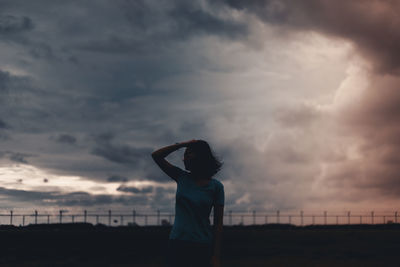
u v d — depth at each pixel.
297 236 35.78
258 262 20.03
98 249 25.34
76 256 22.41
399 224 54.84
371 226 54.81
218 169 3.26
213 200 3.18
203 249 3.04
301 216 59.31
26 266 18.66
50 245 25.59
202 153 3.21
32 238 26.97
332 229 52.06
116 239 29.69
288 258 22.02
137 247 26.81
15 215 43.47
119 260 21.22
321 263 19.62
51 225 40.16
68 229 39.59
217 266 3.11
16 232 28.56
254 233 38.28
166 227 46.06
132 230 41.94
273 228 52.41
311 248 27.45
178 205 3.14
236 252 24.94
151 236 32.09
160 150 3.21
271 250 26.17
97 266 18.86
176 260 3.01
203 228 3.08
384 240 33.78
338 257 22.34
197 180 3.19
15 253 22.41
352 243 31.31
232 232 39.94
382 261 20.55
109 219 48.66
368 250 26.25
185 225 3.05
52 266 18.78
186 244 3.01
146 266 18.95
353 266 18.56
